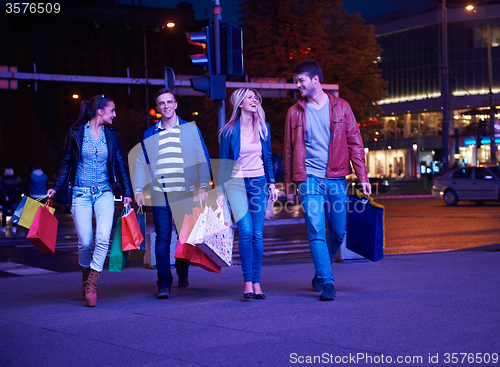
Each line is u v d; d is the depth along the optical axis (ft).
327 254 17.67
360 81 94.63
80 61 367.86
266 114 87.86
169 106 18.86
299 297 17.84
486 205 82.53
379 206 18.25
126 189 18.01
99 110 17.70
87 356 11.88
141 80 59.00
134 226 17.56
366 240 18.52
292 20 87.45
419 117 199.41
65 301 18.42
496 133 121.60
